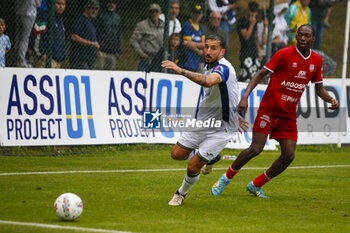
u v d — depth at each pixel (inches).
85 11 1573.6
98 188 986.1
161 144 1668.3
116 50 1662.2
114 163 1346.0
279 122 929.5
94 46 1587.1
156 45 1684.3
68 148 1504.7
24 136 1418.6
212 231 677.9
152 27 1680.6
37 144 1430.9
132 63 2114.9
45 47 1518.2
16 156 1379.2
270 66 912.3
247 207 863.1
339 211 850.8
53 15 1509.6
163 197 920.9
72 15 1718.8
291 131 933.2
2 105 1401.3
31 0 1493.6
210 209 834.8
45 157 1398.9
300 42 908.6
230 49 1939.0
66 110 1478.8
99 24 1619.1
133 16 2170.3
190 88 1684.3
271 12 1795.0
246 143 1743.4
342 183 1162.6
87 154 1481.3
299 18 1985.7
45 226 663.8
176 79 1659.7
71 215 696.4
